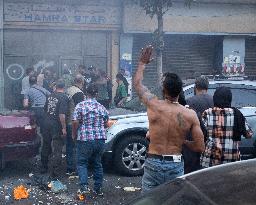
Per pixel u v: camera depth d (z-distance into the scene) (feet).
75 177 24.71
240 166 7.23
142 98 13.79
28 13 52.65
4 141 24.02
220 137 15.75
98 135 20.76
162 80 13.73
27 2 52.47
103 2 54.60
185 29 57.41
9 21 52.13
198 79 18.88
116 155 24.99
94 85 21.15
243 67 60.13
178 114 13.33
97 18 54.70
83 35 55.06
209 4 57.88
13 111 26.07
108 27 55.16
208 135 15.92
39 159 29.55
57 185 22.45
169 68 59.21
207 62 60.64
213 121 15.81
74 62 55.06
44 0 52.95
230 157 15.70
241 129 15.75
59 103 24.18
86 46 55.26
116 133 24.72
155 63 57.36
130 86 56.29
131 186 23.22
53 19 53.52
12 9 52.11
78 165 21.12
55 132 24.54
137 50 57.31
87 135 20.61
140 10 55.31
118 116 25.40
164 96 13.64
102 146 21.03
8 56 52.85
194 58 59.98
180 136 13.35
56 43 54.34
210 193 6.33
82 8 54.19
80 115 20.61
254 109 25.81
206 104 18.49
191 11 57.41
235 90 26.35
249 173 6.81
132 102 28.50
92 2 54.34
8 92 53.06
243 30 59.36
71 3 53.67
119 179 24.66
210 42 60.54
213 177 6.97
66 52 54.75
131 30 55.31
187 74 59.88
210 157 15.89
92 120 20.74
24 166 27.58
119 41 56.03
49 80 46.06
